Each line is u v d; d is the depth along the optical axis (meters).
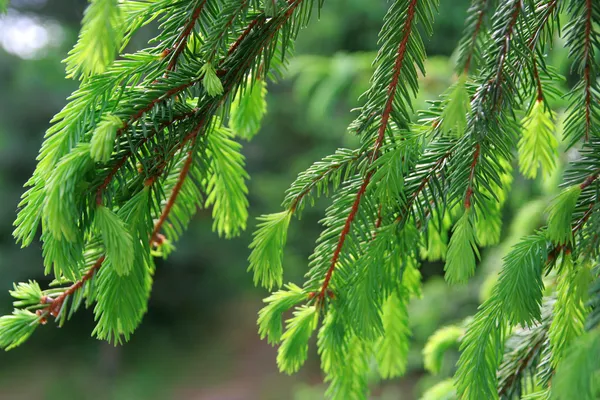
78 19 4.49
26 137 4.41
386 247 0.65
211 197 0.71
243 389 4.34
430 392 0.76
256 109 0.73
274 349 4.80
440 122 0.63
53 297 0.63
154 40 0.62
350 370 0.70
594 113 0.62
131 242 0.59
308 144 4.38
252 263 0.66
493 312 0.62
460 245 0.61
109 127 0.58
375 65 0.63
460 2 2.71
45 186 0.59
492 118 0.61
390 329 0.72
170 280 5.00
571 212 0.60
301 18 0.63
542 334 0.67
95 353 4.75
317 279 0.66
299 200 0.66
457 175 0.62
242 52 0.63
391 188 0.63
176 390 4.39
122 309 0.62
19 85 4.29
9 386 4.40
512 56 0.62
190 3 0.61
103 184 0.60
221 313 5.24
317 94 1.95
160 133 0.62
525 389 0.66
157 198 0.63
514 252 0.62
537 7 0.63
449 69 1.55
